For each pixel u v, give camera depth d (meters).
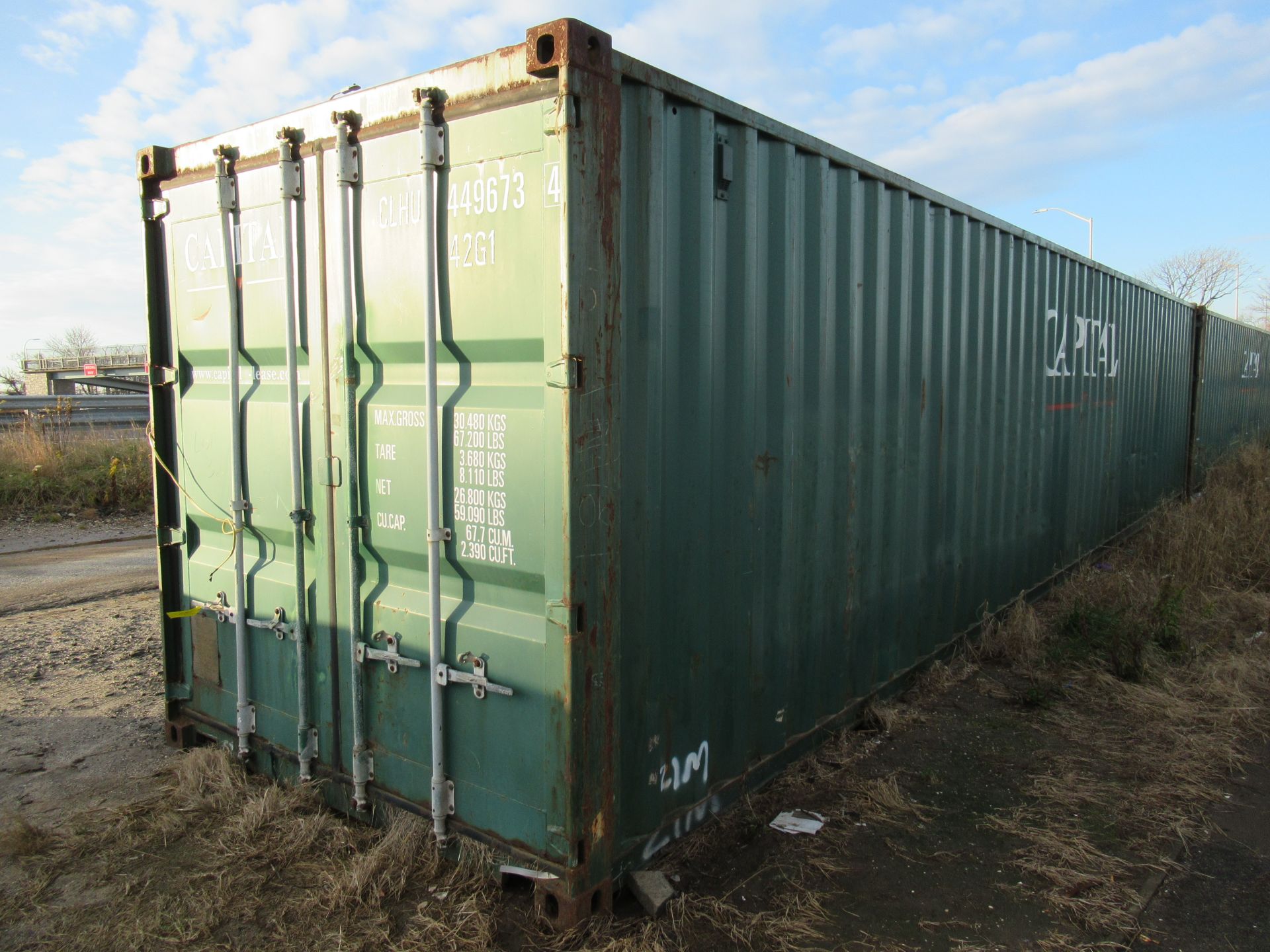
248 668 3.60
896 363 4.48
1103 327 7.92
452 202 2.72
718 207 3.12
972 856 3.27
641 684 2.88
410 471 2.93
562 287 2.44
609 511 2.62
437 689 2.83
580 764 2.58
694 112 2.96
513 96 2.53
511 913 2.71
